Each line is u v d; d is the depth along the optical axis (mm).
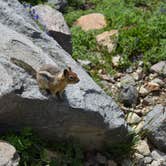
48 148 9094
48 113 8734
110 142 9680
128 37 13305
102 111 9211
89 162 9578
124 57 12875
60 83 8352
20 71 8617
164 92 12164
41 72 8461
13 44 9164
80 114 8906
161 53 13023
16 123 8734
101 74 12438
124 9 14664
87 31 13688
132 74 12562
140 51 13070
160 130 10336
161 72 12578
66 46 12484
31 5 14234
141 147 10188
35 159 8680
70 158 9133
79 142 9445
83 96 9109
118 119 9469
